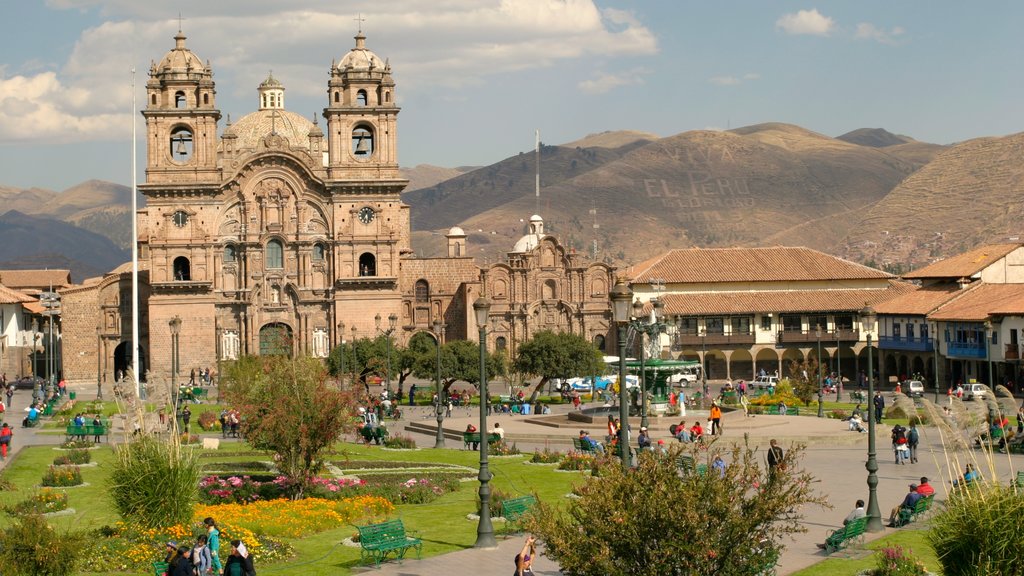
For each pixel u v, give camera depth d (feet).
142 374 517.14
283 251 526.98
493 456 255.50
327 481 209.97
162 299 513.86
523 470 232.53
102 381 500.74
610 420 252.42
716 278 525.75
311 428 200.75
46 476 214.48
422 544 163.73
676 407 310.24
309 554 160.86
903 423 303.89
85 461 240.94
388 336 418.92
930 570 140.97
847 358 522.47
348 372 441.27
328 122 528.63
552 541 114.73
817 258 541.34
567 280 552.82
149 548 155.33
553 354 415.03
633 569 113.29
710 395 420.36
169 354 513.86
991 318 409.49
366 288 527.40
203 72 519.60
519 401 377.71
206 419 320.91
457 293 549.54
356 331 526.98
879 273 533.14
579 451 253.24
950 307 445.78
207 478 216.54
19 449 268.21
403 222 582.35
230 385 308.60
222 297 522.47
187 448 196.85
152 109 515.09
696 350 513.04
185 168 517.14
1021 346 394.73
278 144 524.93
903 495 195.00
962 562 115.75
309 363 212.23
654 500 111.45
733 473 114.73
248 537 160.45
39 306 553.23
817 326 521.65
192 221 518.78
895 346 476.13
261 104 618.85
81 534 152.15
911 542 156.15
